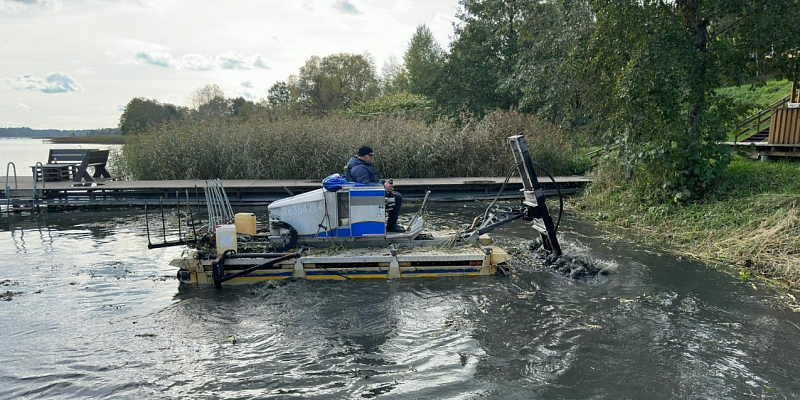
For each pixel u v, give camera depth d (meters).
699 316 6.05
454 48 31.27
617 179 14.08
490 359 5.00
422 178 16.45
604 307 6.34
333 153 16.17
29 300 6.57
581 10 16.70
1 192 13.65
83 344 5.30
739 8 10.55
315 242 7.84
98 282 7.31
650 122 11.03
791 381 4.59
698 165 11.17
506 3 28.75
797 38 10.52
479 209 13.79
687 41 10.85
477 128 17.80
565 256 8.36
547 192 15.52
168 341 5.38
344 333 5.57
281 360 4.96
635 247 9.32
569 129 19.12
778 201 9.73
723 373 4.73
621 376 4.68
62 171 15.97
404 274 7.45
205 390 4.43
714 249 8.83
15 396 4.31
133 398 4.30
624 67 10.98
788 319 5.96
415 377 4.64
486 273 7.55
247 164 16.06
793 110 13.32
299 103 45.62
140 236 10.38
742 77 11.30
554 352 5.14
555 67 18.06
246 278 7.27
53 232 10.83
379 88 47.06
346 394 4.35
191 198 14.45
